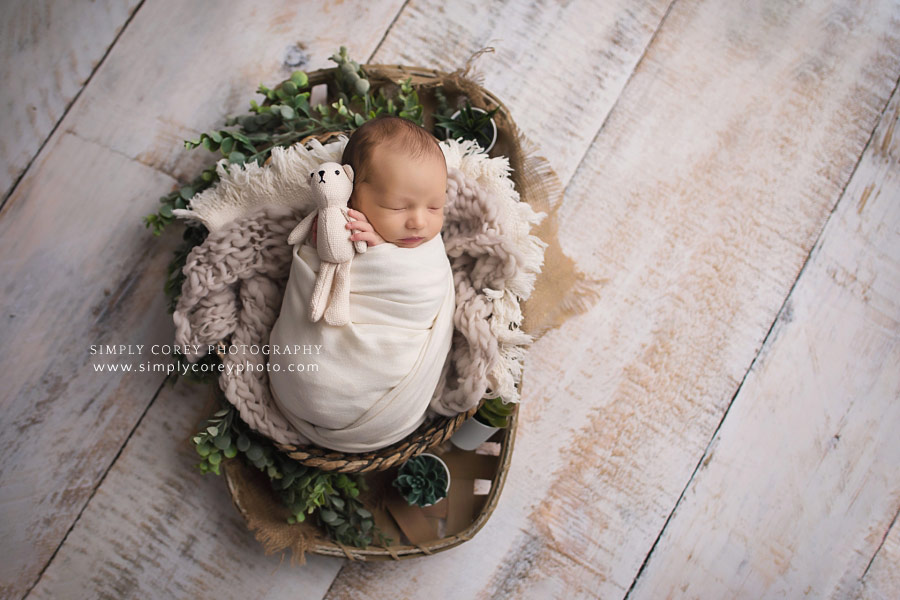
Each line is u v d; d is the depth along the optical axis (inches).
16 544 51.6
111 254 53.2
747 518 57.7
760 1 58.5
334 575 53.7
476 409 47.0
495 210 45.9
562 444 56.6
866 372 58.6
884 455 58.4
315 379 41.8
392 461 45.2
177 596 52.4
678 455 57.5
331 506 48.4
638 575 56.6
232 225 43.7
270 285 45.9
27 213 52.7
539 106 57.4
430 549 48.8
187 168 54.1
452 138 51.4
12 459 51.8
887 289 58.8
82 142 53.6
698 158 58.4
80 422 52.5
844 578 58.0
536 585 55.6
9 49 53.5
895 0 59.3
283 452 46.5
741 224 58.4
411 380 42.7
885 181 59.0
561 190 53.4
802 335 58.5
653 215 57.9
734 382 58.2
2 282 52.2
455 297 46.8
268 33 55.6
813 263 58.6
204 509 52.9
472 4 57.2
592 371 57.1
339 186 40.1
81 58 53.9
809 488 58.2
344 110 47.9
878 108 58.6
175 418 53.2
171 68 54.6
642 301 57.5
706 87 58.5
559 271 53.4
